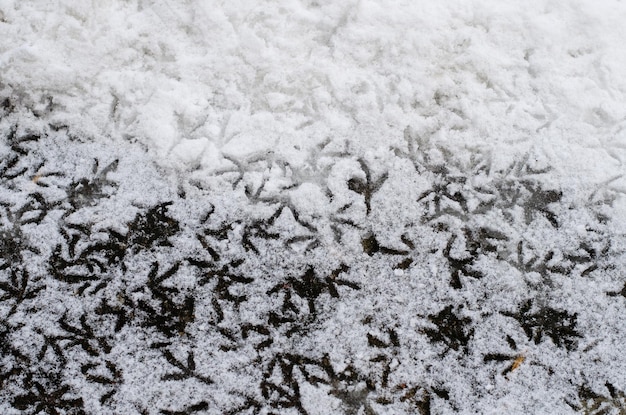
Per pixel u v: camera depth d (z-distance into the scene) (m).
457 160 1.81
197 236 1.71
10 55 1.88
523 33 1.96
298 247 1.71
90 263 1.68
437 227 1.74
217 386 1.58
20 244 1.70
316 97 1.88
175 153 1.80
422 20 1.96
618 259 1.72
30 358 1.59
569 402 1.58
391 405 1.57
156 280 1.66
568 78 1.91
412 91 1.88
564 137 1.84
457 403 1.58
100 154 1.80
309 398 1.57
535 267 1.70
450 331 1.63
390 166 1.81
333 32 1.95
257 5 1.97
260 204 1.75
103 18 1.93
